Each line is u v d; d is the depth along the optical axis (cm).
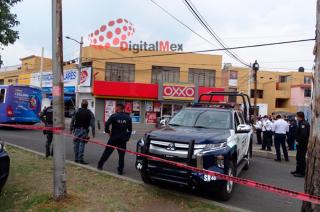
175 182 659
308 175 432
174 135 675
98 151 1219
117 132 845
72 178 764
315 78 428
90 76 3203
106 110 3184
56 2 568
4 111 1967
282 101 5181
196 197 681
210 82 3484
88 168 877
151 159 679
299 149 994
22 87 2012
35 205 576
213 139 669
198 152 643
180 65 3412
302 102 4769
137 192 688
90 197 632
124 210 584
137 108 3247
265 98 5044
